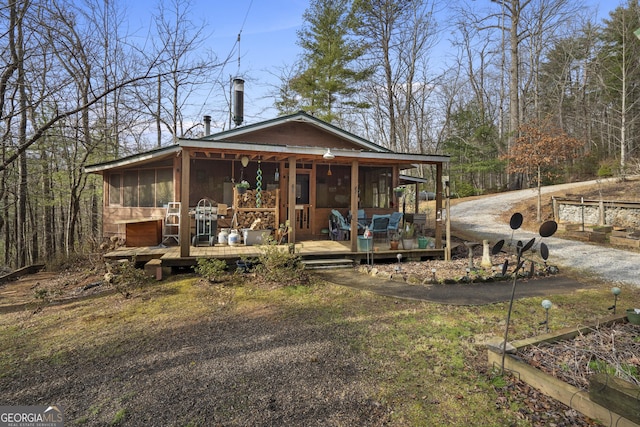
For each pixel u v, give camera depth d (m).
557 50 27.67
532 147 13.89
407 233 8.83
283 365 3.40
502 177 29.98
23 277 8.38
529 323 4.47
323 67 21.62
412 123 28.58
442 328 4.31
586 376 2.88
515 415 2.56
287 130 10.13
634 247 9.63
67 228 15.48
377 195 11.38
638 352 3.24
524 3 22.52
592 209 12.45
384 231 8.84
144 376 3.23
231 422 2.54
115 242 8.88
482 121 26.91
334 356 3.57
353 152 7.95
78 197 12.88
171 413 2.66
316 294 5.79
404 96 26.39
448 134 28.56
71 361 3.58
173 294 5.81
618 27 22.78
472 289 6.10
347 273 7.30
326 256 7.98
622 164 18.12
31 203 14.01
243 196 8.92
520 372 3.01
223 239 8.62
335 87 21.48
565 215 13.50
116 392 2.97
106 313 5.02
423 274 6.88
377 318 4.68
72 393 2.97
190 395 2.90
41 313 5.16
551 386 2.74
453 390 2.91
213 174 9.77
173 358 3.59
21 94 9.16
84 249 9.60
